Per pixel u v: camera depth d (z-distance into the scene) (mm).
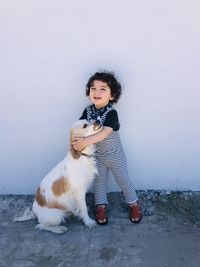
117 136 1736
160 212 1786
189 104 1761
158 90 1740
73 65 1722
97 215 1737
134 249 1575
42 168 1922
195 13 1612
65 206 1689
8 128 1851
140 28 1646
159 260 1515
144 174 1904
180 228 1682
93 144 1675
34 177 1942
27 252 1582
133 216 1729
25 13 1649
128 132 1827
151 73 1715
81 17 1644
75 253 1565
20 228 1724
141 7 1615
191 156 1856
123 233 1665
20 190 1969
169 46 1668
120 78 1728
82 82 1745
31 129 1849
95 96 1654
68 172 1645
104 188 1774
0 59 1726
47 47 1698
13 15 1654
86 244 1610
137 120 1801
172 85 1729
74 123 1651
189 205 1826
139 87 1739
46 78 1751
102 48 1687
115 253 1557
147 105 1771
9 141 1875
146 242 1609
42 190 1681
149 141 1838
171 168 1885
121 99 1762
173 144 1838
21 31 1679
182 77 1715
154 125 1807
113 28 1653
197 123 1792
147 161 1878
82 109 1796
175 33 1646
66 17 1647
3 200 1928
